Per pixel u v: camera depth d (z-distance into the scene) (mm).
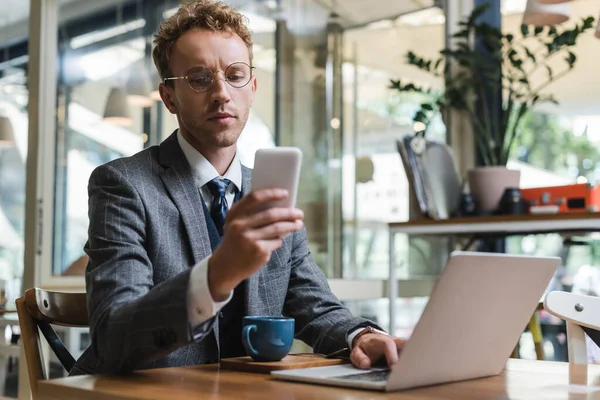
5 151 3592
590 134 3318
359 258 3350
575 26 3182
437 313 872
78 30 2908
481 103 3506
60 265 2824
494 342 1018
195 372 1016
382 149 3455
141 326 965
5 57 3588
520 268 971
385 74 3484
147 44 3068
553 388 937
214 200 1373
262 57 3152
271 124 3174
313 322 1349
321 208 3266
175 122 3078
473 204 3125
